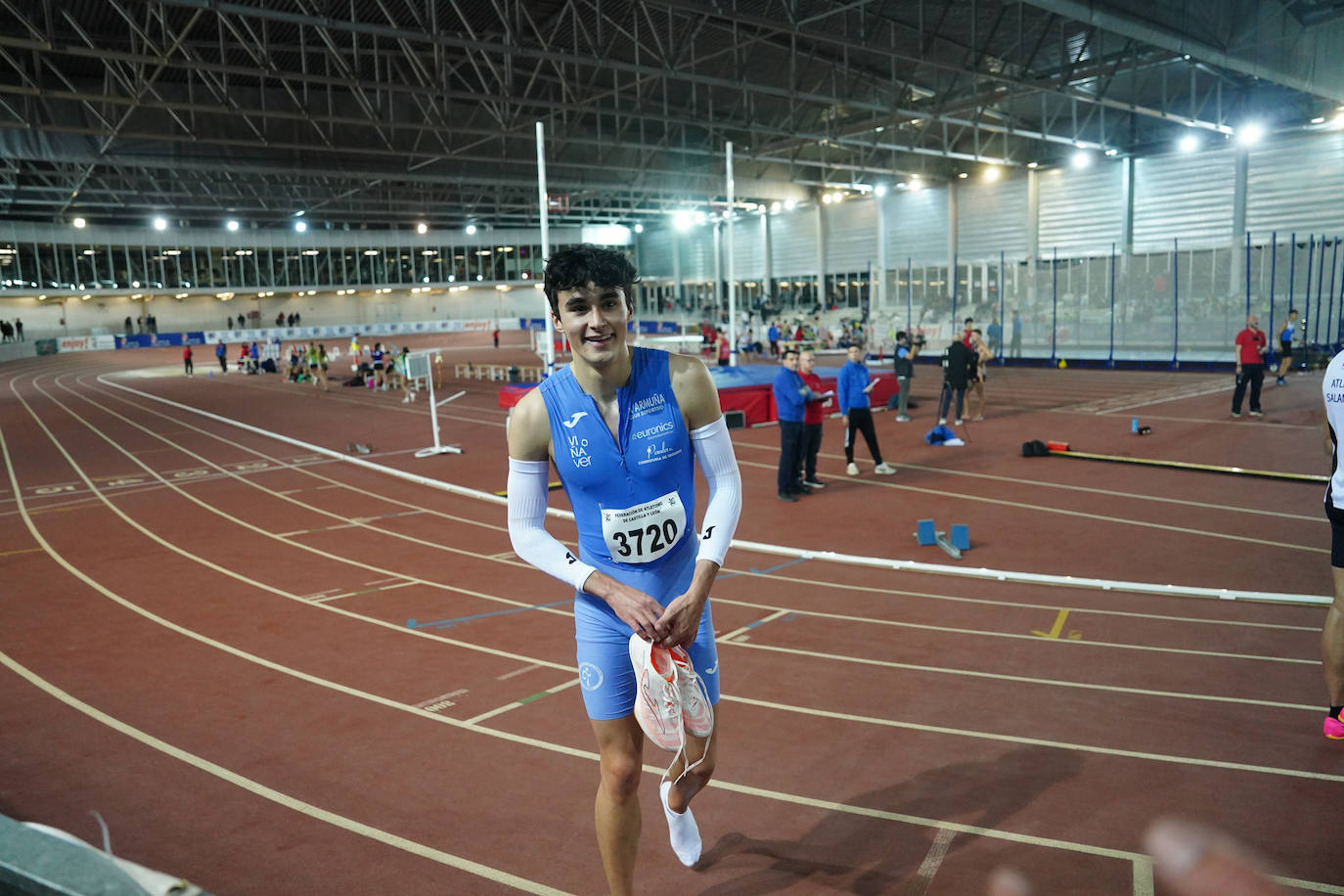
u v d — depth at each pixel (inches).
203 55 977.5
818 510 396.8
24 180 1550.2
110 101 836.6
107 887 37.1
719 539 96.8
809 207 1920.5
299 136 1192.2
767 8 880.3
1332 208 1154.0
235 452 647.8
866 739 169.9
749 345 1439.5
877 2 836.6
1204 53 774.5
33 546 386.3
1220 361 968.3
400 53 909.8
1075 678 196.4
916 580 283.9
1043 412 677.3
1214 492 392.2
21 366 1828.2
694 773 112.5
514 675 215.2
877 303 1437.0
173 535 395.9
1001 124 1326.3
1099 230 1395.2
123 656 242.1
